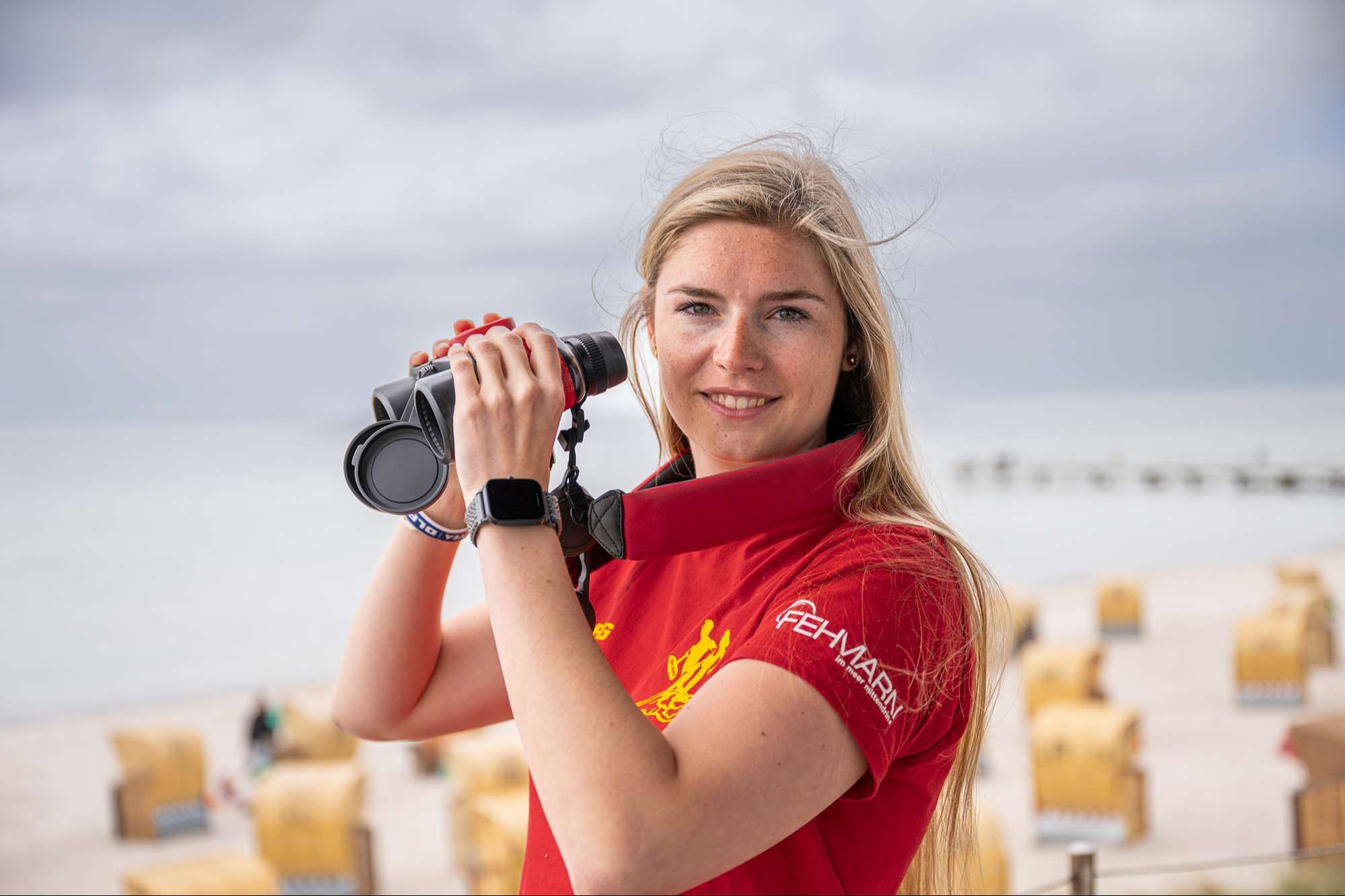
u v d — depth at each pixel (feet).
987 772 47.73
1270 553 177.58
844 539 4.07
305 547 226.99
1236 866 11.59
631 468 306.76
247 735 67.31
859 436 4.38
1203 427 515.09
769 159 4.42
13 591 185.47
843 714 3.58
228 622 155.53
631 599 4.66
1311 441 411.13
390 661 5.07
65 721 86.43
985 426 572.51
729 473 4.14
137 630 151.12
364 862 35.50
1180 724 56.65
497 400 3.89
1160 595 115.85
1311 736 28.99
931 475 4.83
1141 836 38.63
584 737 3.37
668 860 3.31
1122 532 216.54
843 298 4.41
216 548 226.58
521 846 25.79
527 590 3.67
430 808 47.03
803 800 3.54
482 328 4.67
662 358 4.47
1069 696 53.62
